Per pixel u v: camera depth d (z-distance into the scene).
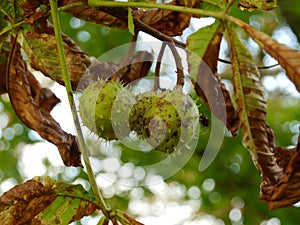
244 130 0.81
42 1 0.92
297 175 0.81
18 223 0.86
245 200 1.70
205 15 0.81
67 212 0.87
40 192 0.86
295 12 1.42
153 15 0.92
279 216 1.60
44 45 0.92
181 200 1.79
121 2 0.84
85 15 0.92
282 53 0.77
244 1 0.85
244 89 0.81
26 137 1.77
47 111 0.99
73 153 0.92
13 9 0.92
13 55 0.94
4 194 0.86
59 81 0.92
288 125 1.63
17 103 0.94
